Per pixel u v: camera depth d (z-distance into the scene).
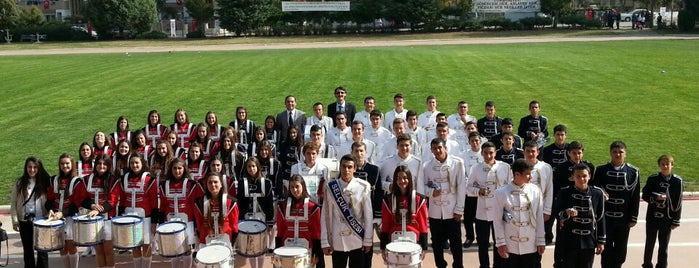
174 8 95.62
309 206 8.34
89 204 9.52
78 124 21.80
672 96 24.88
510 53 43.09
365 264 8.96
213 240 8.59
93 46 62.38
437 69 34.41
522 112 22.45
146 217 9.59
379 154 12.29
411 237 8.16
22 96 27.84
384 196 8.67
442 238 9.63
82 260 10.27
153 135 14.21
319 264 9.18
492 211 9.52
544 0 67.69
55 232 9.01
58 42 67.75
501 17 69.75
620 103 23.73
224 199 8.89
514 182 8.27
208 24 79.69
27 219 9.52
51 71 37.41
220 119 22.19
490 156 9.78
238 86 29.53
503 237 8.30
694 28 61.44
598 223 8.30
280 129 14.62
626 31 62.97
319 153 11.32
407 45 55.34
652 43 48.62
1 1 69.12
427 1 68.50
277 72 34.56
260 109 23.83
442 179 9.51
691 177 14.63
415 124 12.83
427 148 11.27
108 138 12.96
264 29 70.62
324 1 71.44
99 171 9.63
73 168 9.72
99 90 29.16
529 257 8.29
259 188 9.66
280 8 71.44
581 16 66.81
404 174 8.17
